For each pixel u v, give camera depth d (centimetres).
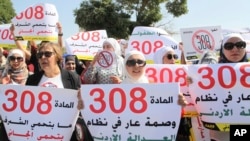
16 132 416
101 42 819
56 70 429
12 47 811
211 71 405
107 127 398
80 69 784
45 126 412
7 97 418
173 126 387
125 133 394
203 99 407
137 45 781
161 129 389
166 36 780
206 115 405
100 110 400
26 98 415
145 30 784
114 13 3161
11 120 417
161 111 389
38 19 703
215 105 401
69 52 801
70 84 430
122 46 902
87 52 807
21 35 709
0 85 418
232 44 423
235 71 398
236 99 395
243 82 394
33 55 685
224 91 399
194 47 747
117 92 397
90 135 421
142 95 393
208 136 427
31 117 414
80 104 404
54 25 705
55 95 411
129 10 3309
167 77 464
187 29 752
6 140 430
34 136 413
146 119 391
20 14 710
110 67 542
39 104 413
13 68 494
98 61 545
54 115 412
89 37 816
